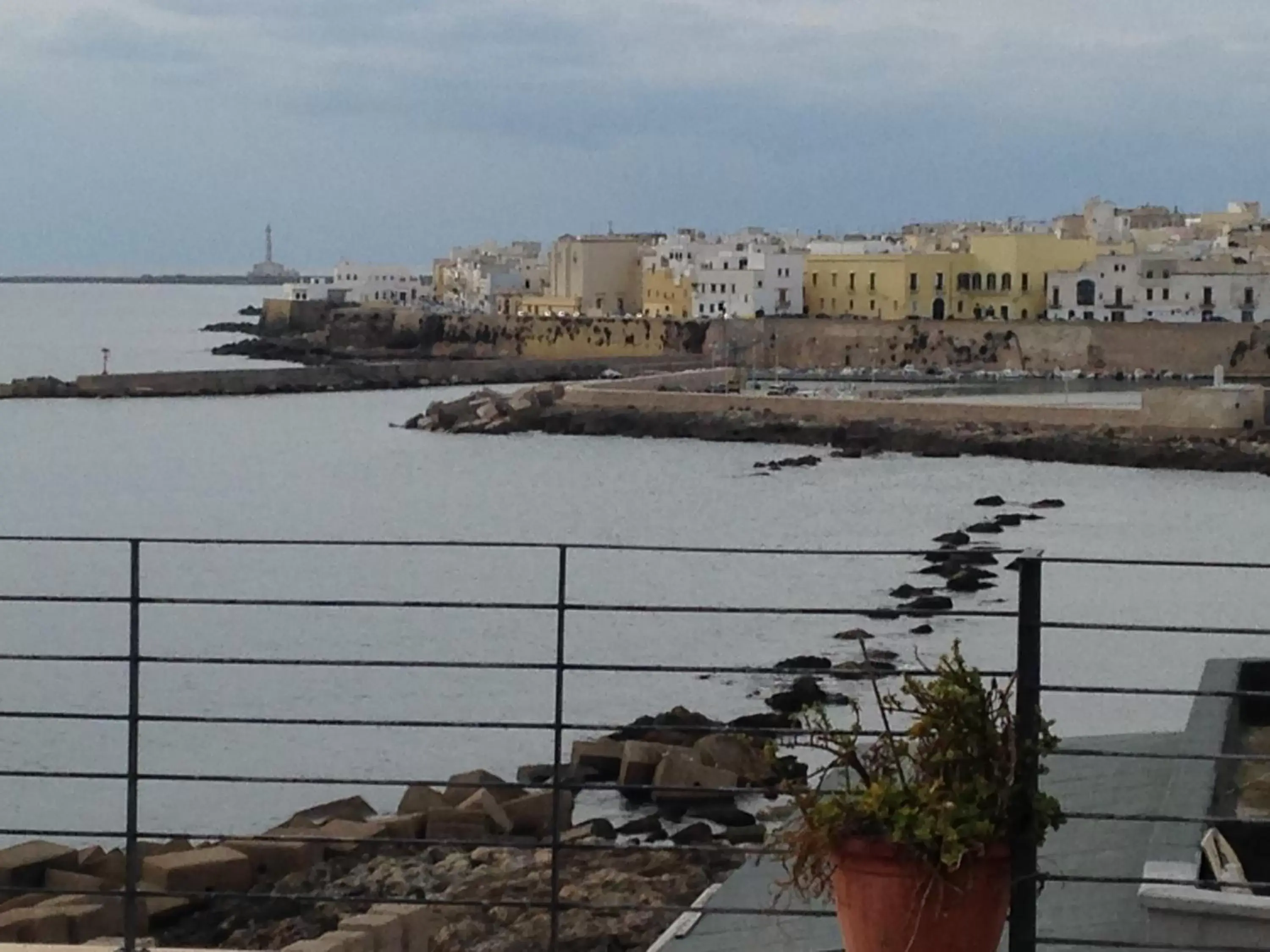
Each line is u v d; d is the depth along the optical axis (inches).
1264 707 479.5
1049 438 3329.2
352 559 2134.6
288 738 1227.2
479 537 2396.7
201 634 1606.8
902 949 211.2
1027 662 220.5
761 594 1833.2
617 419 3855.8
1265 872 359.3
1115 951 324.8
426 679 1405.0
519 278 7303.2
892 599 1776.6
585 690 1362.0
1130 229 6560.0
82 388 4931.1
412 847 848.9
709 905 438.9
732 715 1261.1
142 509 2790.4
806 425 3641.7
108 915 729.0
